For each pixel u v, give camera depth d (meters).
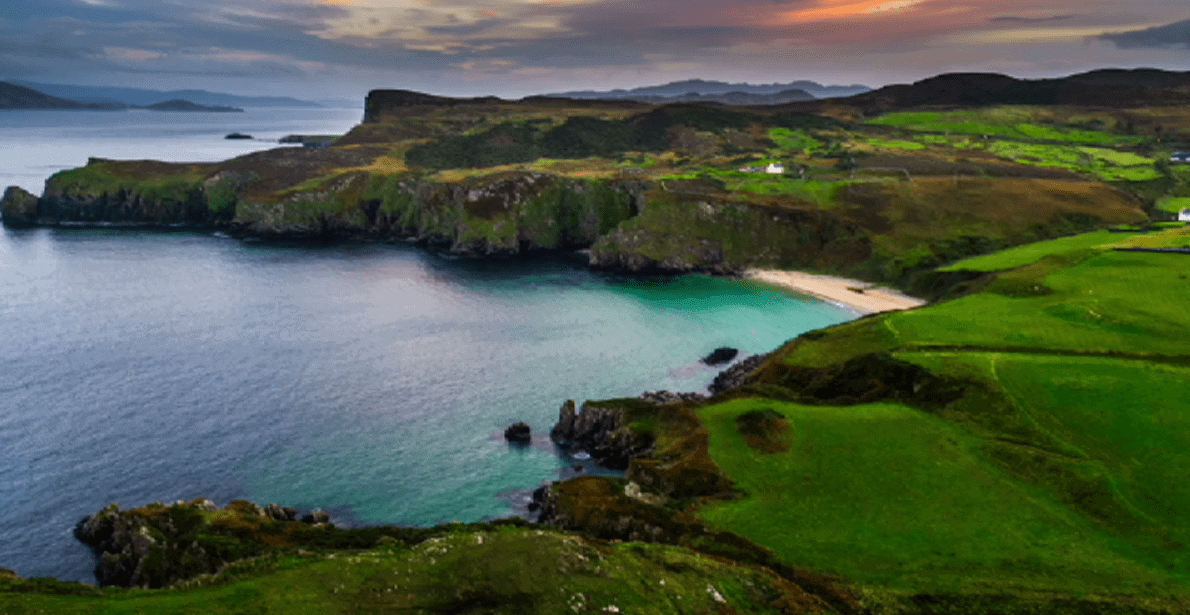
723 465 62.84
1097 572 46.38
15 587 42.91
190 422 89.12
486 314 137.12
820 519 53.97
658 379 104.19
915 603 44.25
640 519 56.75
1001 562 47.78
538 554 45.22
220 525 59.25
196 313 136.25
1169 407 64.50
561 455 81.44
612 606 40.75
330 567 44.50
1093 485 55.38
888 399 74.75
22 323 128.50
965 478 58.41
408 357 113.12
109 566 58.91
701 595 43.28
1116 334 83.44
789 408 72.38
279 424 88.88
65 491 73.25
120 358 111.06
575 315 136.38
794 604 43.53
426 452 82.25
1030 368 74.31
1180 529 50.12
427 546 47.34
